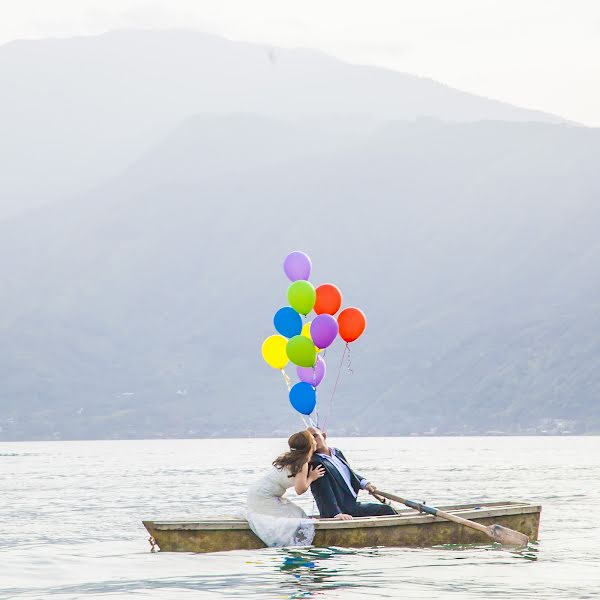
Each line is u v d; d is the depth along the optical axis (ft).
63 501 126.41
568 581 48.91
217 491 142.72
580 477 173.68
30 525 89.92
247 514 60.59
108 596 45.85
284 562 54.95
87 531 83.10
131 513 103.71
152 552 61.52
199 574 51.52
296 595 45.21
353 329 72.18
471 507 66.54
